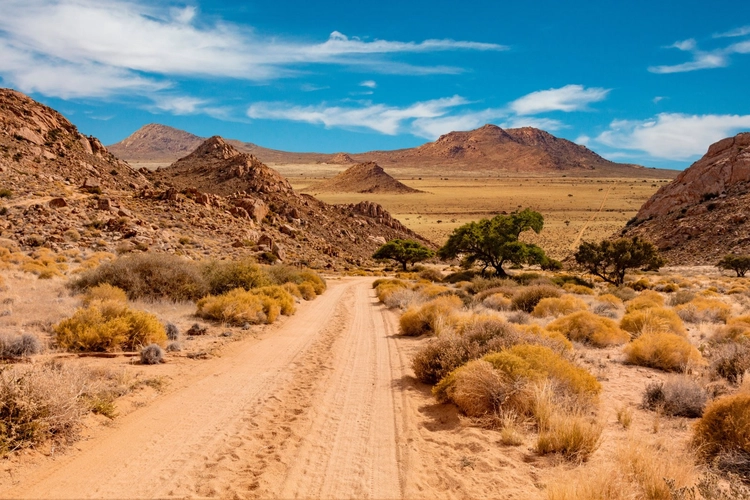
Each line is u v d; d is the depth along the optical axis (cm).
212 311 1683
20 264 2798
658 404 743
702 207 8456
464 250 4769
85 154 6781
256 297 1828
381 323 1866
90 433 611
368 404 796
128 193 6178
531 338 961
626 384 916
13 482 472
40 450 543
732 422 543
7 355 934
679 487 435
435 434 659
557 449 562
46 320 1316
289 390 871
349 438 639
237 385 893
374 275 6222
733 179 8725
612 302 2364
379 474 528
